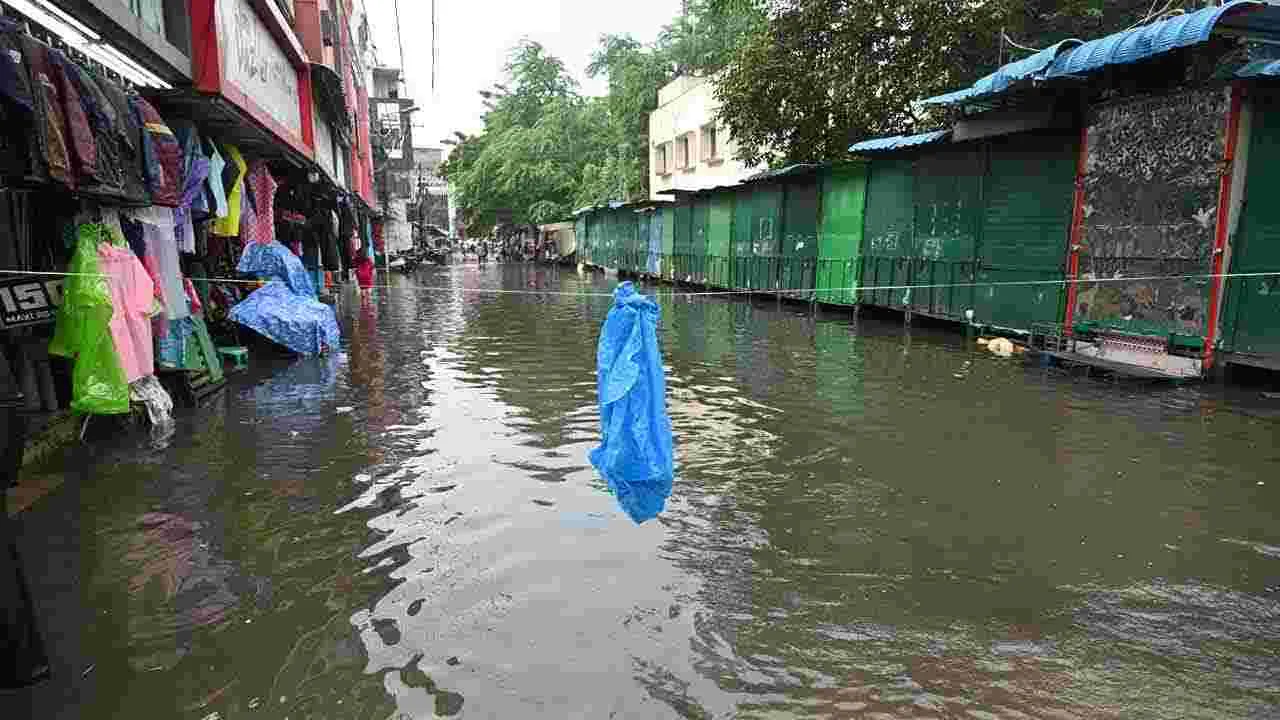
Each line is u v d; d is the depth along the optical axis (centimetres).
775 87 1869
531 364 1124
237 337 1220
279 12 1242
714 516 522
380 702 325
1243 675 345
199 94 865
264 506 538
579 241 4891
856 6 1758
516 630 381
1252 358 899
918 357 1161
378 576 436
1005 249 1277
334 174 2180
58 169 509
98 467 619
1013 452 663
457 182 6066
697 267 2719
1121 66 1015
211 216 980
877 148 1526
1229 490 570
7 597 308
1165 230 983
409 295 2447
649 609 401
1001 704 325
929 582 430
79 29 593
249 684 336
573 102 5075
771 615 395
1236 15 853
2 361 315
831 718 316
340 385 965
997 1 1582
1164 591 419
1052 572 442
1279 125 880
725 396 884
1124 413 796
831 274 1834
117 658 355
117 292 651
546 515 523
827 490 572
